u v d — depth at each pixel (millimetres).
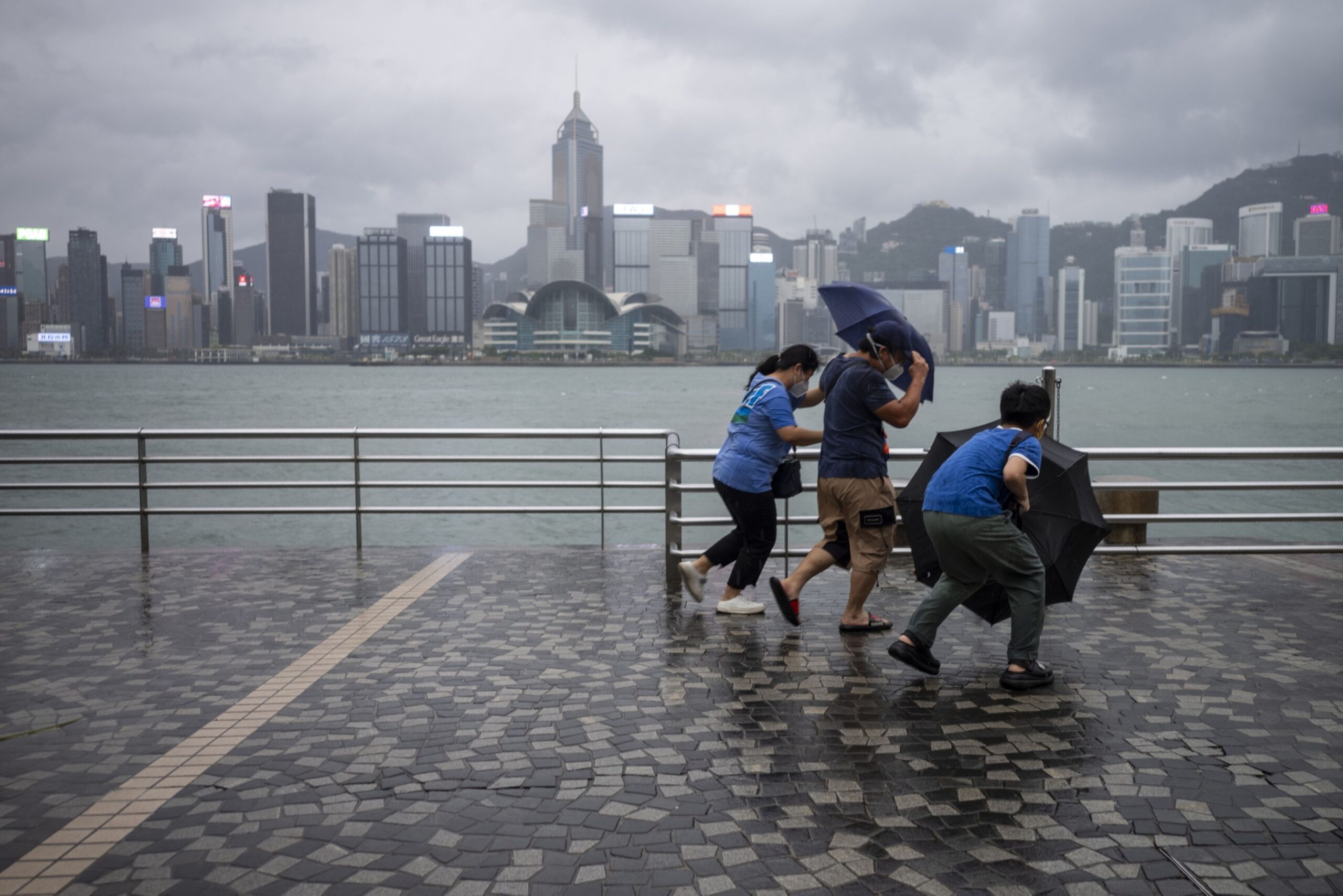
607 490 33750
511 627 6449
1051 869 3229
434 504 31281
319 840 3439
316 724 4617
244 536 26625
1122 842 3410
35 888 3115
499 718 4707
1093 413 99500
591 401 119875
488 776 3998
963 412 94125
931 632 5395
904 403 5969
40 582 7840
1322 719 4656
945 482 5258
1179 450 7793
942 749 4301
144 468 9109
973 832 3492
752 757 4203
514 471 37938
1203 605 6973
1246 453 7719
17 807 3729
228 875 3193
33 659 5727
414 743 4375
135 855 3338
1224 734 4461
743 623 6566
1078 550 5574
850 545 6246
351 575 8094
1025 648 5176
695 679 5332
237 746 4340
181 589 7625
